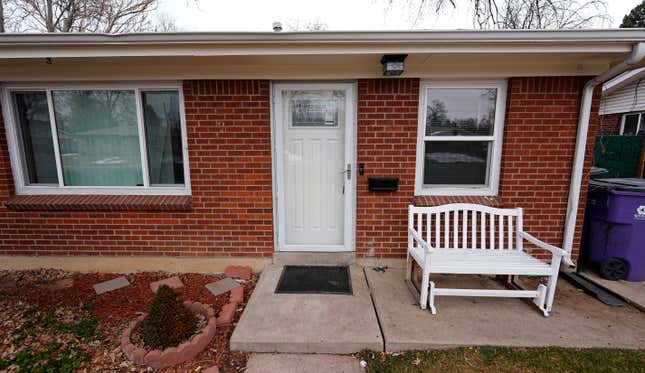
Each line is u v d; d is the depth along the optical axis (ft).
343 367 7.47
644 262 11.00
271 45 9.12
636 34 8.46
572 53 9.21
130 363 7.45
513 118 11.14
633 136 24.41
